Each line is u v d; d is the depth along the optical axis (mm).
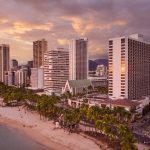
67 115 167375
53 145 141125
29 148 139125
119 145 129375
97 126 145875
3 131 175500
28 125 187750
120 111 183625
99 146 131625
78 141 142500
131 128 165750
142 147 126188
